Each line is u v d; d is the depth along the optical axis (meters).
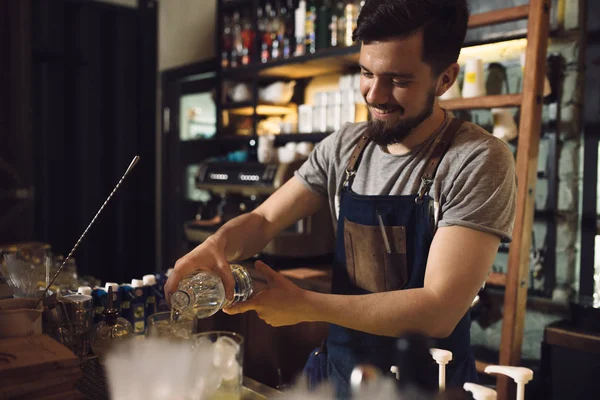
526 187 2.14
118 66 4.38
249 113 4.07
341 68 3.36
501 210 1.22
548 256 2.43
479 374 2.39
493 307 2.54
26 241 3.83
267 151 3.45
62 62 4.05
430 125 1.36
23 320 1.12
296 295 1.15
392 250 1.38
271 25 3.49
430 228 1.33
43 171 4.01
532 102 2.14
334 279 1.54
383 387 0.84
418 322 1.13
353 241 1.46
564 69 2.39
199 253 1.28
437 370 1.08
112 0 4.30
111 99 4.36
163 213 4.56
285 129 3.52
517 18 2.20
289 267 2.92
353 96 3.07
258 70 3.53
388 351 1.36
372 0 1.22
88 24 4.18
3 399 0.92
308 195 1.60
